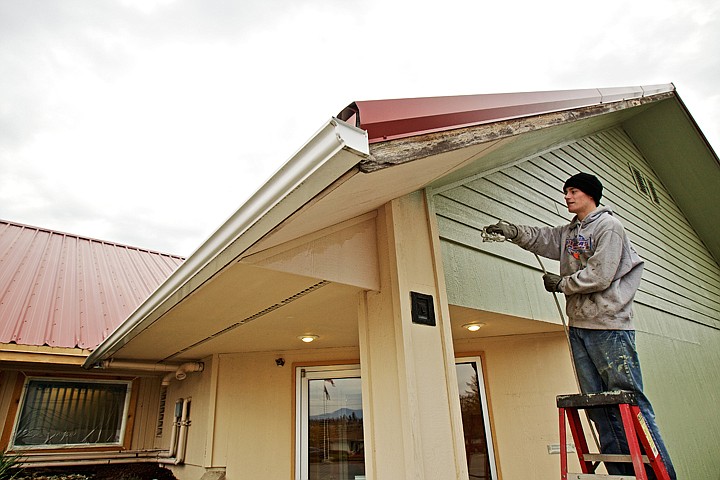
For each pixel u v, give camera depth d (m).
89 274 5.98
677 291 6.29
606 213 2.39
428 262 2.51
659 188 7.49
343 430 3.80
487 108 2.00
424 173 2.12
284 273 1.98
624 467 2.05
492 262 3.16
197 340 3.52
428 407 2.08
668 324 5.57
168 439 4.70
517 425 3.52
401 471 1.94
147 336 3.30
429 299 2.39
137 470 4.46
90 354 3.86
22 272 5.41
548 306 3.45
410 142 1.51
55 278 5.53
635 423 1.83
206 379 4.21
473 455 3.56
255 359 4.15
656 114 6.78
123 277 6.30
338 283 2.18
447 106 1.74
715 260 8.42
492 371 3.73
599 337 2.20
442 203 2.97
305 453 3.78
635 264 2.31
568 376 3.55
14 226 7.03
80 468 4.40
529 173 4.18
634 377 2.06
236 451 3.83
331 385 3.96
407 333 2.15
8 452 4.11
